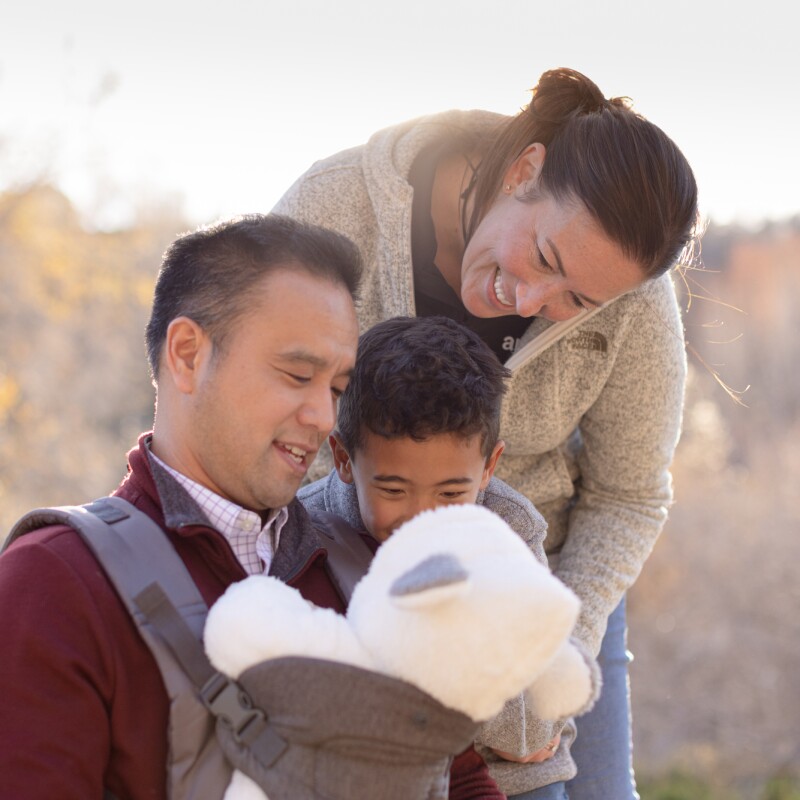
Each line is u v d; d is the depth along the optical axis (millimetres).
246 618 1777
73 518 1921
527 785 2600
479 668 1666
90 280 12188
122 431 12273
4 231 11516
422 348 2305
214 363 2016
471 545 1746
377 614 1750
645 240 2426
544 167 2520
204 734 1803
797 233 22266
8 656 1802
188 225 12977
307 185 2877
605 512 3039
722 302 3107
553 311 2588
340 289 2074
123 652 1845
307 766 1725
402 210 2758
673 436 3002
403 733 1704
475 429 2291
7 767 1749
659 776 9000
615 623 3104
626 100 2725
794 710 9570
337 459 2512
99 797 1816
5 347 11430
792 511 11242
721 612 10406
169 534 1990
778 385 16578
